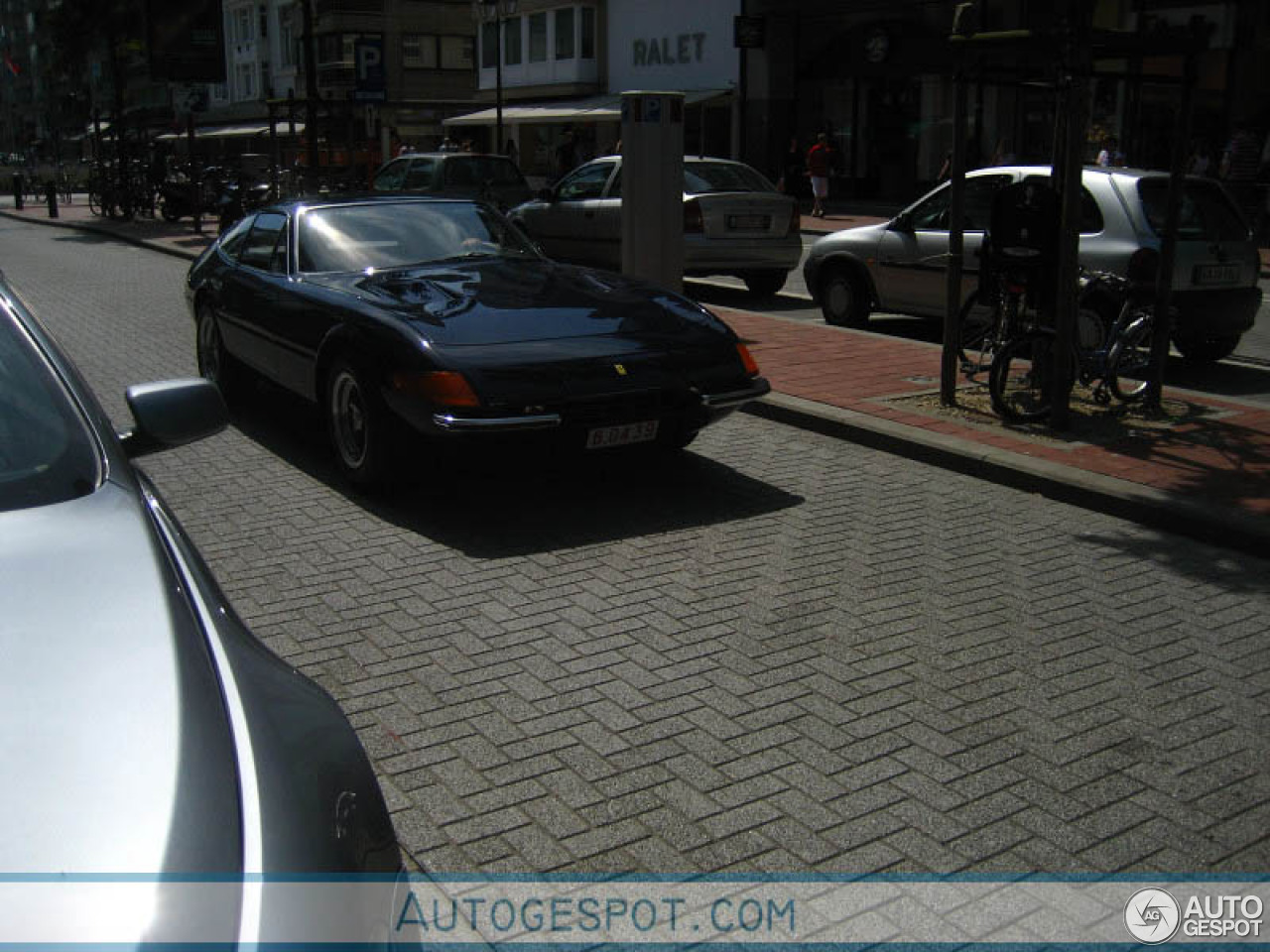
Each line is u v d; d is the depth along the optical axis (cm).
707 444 737
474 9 2484
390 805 332
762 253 1376
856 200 3138
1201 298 941
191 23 2630
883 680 412
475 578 508
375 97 2077
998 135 2766
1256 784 348
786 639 446
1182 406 799
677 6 3556
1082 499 615
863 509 609
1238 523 549
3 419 259
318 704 217
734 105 3372
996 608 479
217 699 197
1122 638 451
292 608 475
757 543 554
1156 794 342
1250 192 2150
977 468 668
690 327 620
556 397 555
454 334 571
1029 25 2558
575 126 4003
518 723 380
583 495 630
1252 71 2252
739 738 372
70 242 2622
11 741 174
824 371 902
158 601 212
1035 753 364
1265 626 463
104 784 169
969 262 1045
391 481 603
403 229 734
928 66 2880
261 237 777
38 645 195
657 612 471
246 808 175
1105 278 840
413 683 408
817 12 3091
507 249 745
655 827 323
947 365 785
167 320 1295
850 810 332
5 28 10912
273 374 711
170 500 621
